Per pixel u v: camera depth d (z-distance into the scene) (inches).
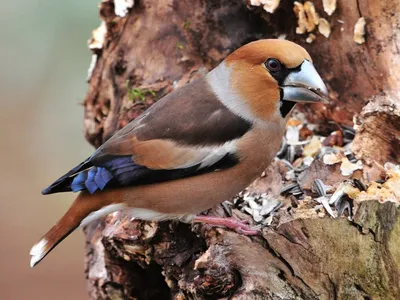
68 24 830.5
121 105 456.8
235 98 363.6
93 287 457.7
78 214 366.0
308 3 411.5
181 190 362.3
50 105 869.8
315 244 326.3
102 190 363.3
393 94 380.5
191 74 452.1
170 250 378.6
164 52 456.8
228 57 370.9
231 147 361.1
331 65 416.5
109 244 406.3
